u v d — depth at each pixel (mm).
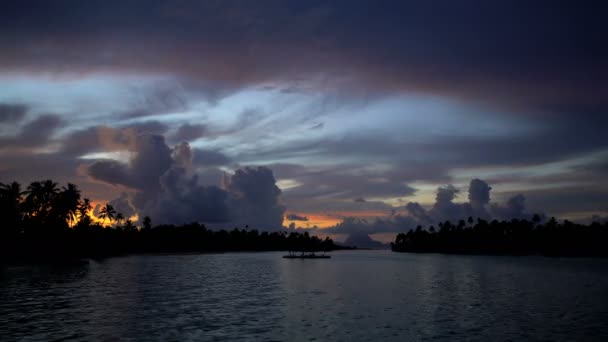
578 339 29609
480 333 31109
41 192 135500
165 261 141625
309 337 29375
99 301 45250
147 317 36125
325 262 158750
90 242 170750
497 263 153625
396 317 37000
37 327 31828
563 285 67625
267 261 156625
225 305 43156
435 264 145250
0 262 112375
